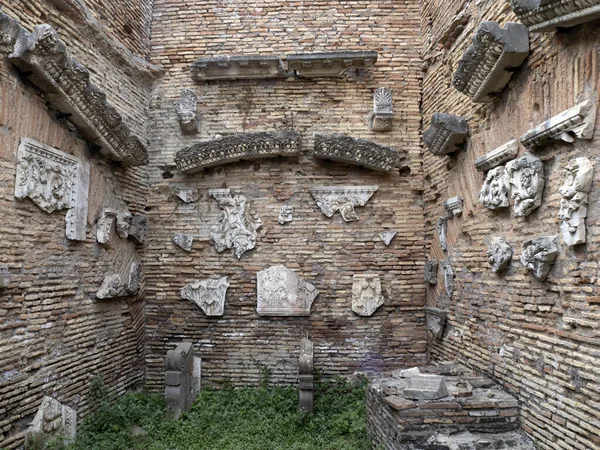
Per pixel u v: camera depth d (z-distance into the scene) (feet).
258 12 25.09
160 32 25.44
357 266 23.72
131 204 23.15
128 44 23.26
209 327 23.82
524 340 14.47
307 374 19.94
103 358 20.38
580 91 11.82
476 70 15.65
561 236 12.55
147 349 24.14
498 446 13.43
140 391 22.93
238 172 24.27
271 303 23.43
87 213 19.21
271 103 24.45
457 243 19.85
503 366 15.74
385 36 24.80
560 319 12.73
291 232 23.88
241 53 24.88
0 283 14.01
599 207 11.12
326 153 22.97
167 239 24.39
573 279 12.01
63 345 17.53
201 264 24.02
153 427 18.95
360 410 19.98
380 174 24.12
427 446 13.38
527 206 13.71
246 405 21.24
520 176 14.16
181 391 20.08
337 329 23.54
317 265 23.73
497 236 16.29
